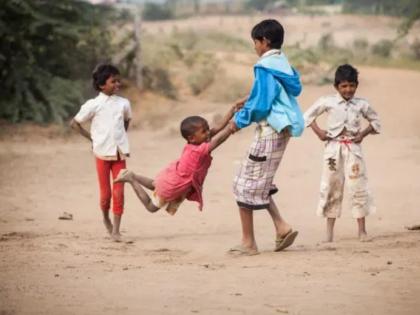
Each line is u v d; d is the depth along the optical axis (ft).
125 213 104.22
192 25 434.71
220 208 107.45
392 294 55.93
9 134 170.71
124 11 212.23
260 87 69.51
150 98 202.59
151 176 131.75
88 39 202.59
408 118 173.78
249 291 57.93
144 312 52.54
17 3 182.19
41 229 92.32
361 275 61.77
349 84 79.20
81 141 168.25
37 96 188.14
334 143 80.18
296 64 242.37
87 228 93.45
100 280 62.64
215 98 208.03
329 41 312.29
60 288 59.88
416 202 106.01
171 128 174.19
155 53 236.63
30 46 188.55
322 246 76.79
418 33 325.01
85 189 122.21
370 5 441.27
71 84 189.47
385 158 139.44
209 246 80.59
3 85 187.73
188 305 54.19
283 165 138.92
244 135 169.07
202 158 73.51
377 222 94.22
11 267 68.23
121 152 85.20
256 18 464.65
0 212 104.58
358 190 80.18
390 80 222.48
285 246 73.67
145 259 72.90
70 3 193.47
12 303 55.42
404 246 74.43
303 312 52.03
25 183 126.62
